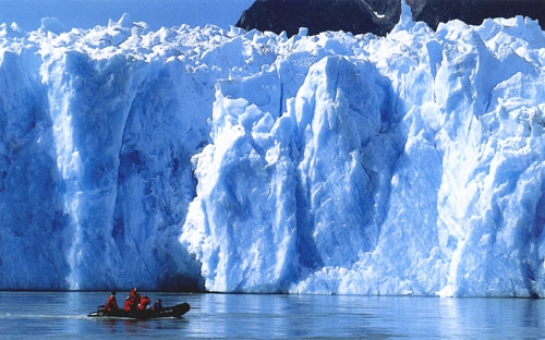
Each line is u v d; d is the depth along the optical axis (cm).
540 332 15125
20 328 15775
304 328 15688
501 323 16412
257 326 16025
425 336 14638
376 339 14325
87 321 16912
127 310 17450
